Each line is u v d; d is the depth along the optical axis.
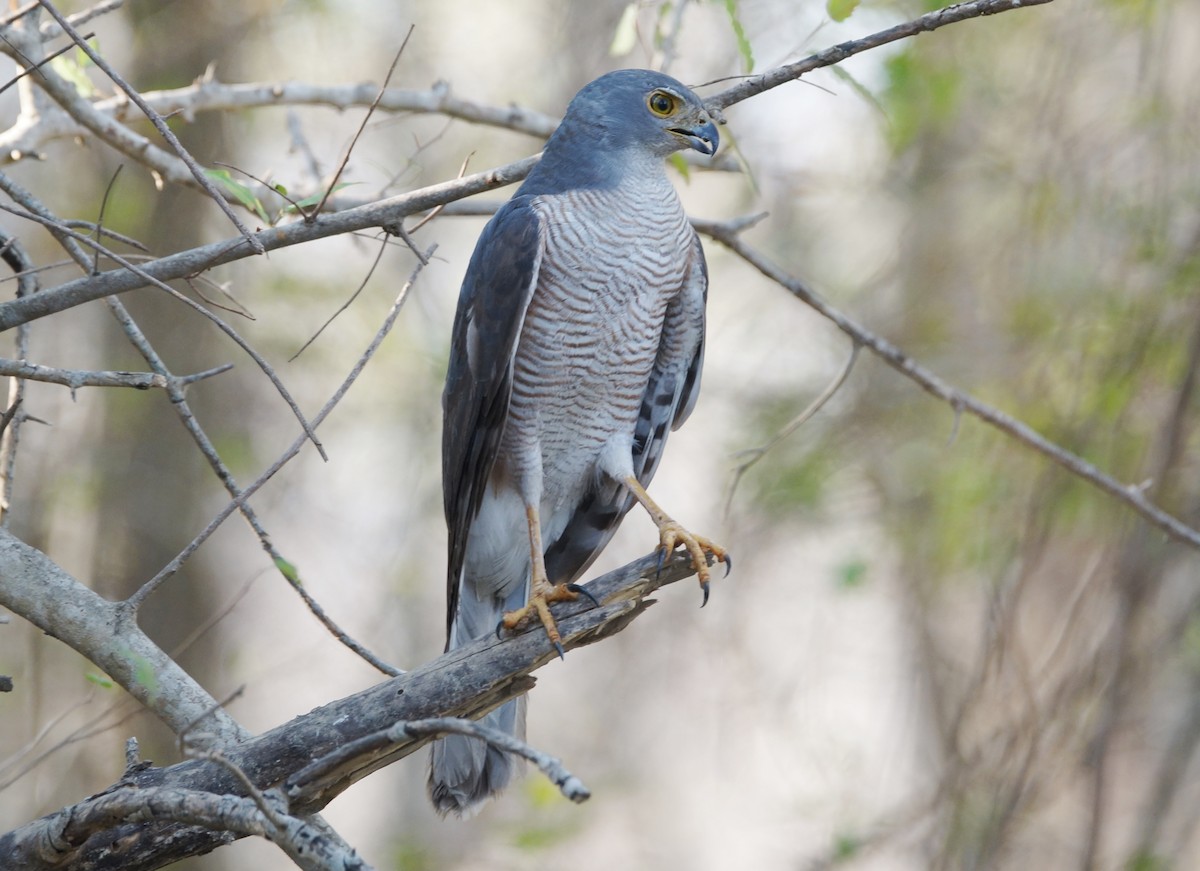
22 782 12.25
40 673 10.90
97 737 11.44
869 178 14.61
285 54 13.45
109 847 5.04
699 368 8.06
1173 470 10.29
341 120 14.05
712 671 15.45
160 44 12.18
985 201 13.95
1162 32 11.52
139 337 5.41
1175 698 11.30
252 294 14.01
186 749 4.58
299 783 4.46
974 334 13.74
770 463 13.76
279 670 14.46
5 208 5.00
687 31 13.23
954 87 11.43
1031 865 11.31
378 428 15.85
